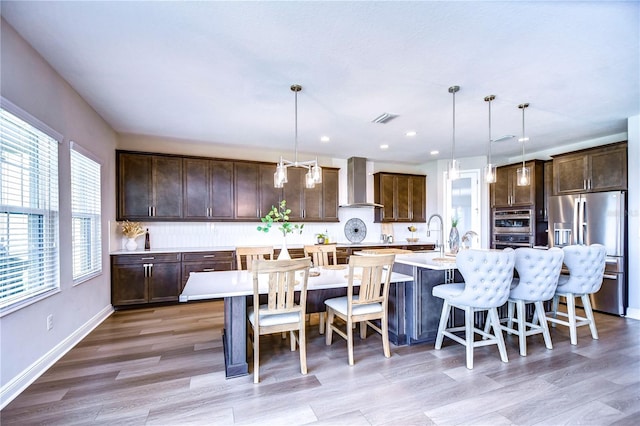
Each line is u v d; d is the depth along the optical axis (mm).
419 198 6730
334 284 2555
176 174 4832
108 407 2004
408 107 3480
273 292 2332
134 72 2662
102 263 3865
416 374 2438
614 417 1905
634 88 2988
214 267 4762
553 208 4723
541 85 2920
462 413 1945
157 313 4121
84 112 3281
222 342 3100
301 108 3508
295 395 2145
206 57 2418
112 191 4301
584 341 3115
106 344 3043
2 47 1986
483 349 2922
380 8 1856
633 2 1791
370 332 3420
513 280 3152
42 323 2475
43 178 2521
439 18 1948
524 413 1943
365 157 6242
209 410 1975
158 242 4973
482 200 6125
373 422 1860
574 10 1868
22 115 2152
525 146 5340
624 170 4031
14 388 2115
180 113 3674
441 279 3129
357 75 2713
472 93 3096
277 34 2119
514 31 2082
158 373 2455
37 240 2443
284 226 2898
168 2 1797
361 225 6492
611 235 4016
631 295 3900
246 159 5574
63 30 2078
